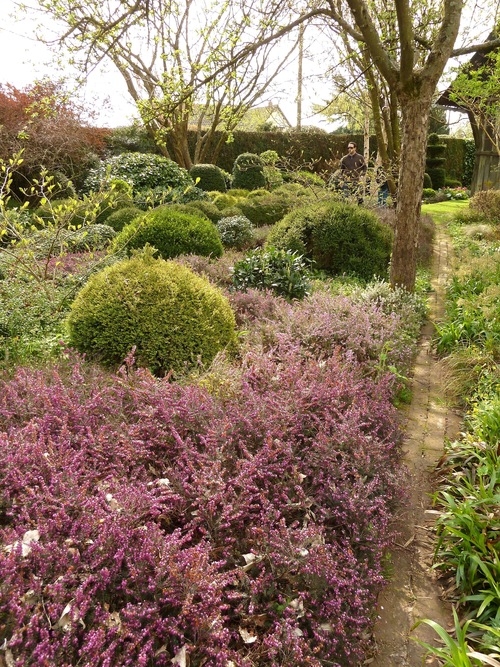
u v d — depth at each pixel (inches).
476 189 705.0
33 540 72.3
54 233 231.0
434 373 197.0
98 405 112.2
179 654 63.8
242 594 74.9
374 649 85.6
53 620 62.6
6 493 82.6
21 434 96.6
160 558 72.1
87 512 77.2
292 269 245.8
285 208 471.2
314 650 70.4
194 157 759.1
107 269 173.5
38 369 137.6
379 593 97.8
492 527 99.6
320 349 171.2
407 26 202.2
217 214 426.6
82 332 160.6
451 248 417.1
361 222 313.6
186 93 235.6
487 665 77.9
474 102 490.0
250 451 104.6
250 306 212.7
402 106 231.3
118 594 69.1
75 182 571.2
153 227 285.6
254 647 73.7
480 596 90.3
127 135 686.5
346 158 450.9
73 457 92.1
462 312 222.4
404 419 159.5
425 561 107.1
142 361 155.9
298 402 117.0
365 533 92.4
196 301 167.6
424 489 128.5
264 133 853.2
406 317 217.6
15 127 496.7
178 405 109.1
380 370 161.5
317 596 77.5
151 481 94.7
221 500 87.1
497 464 116.4
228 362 153.3
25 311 198.2
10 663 56.9
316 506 96.1
